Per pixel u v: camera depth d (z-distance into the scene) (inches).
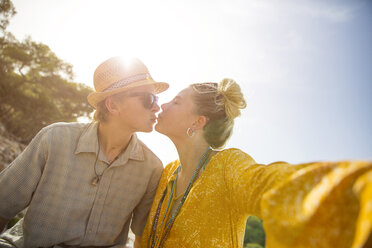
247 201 44.6
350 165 28.6
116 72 81.5
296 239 30.0
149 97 80.7
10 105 1217.4
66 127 78.5
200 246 58.4
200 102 72.2
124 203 81.8
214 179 60.9
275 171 41.1
